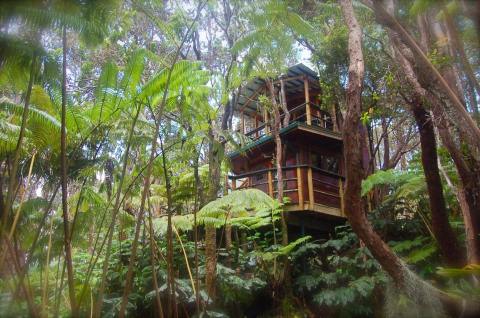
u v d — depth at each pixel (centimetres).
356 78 364
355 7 570
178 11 634
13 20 281
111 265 597
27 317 305
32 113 389
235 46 527
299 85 1110
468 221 463
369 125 902
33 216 446
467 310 388
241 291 647
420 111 479
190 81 434
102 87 401
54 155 421
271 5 483
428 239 610
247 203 542
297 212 873
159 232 568
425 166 483
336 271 655
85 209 500
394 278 379
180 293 541
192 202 756
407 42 368
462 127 430
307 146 1027
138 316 561
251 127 1305
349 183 358
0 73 323
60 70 353
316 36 585
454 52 403
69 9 309
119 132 448
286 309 670
